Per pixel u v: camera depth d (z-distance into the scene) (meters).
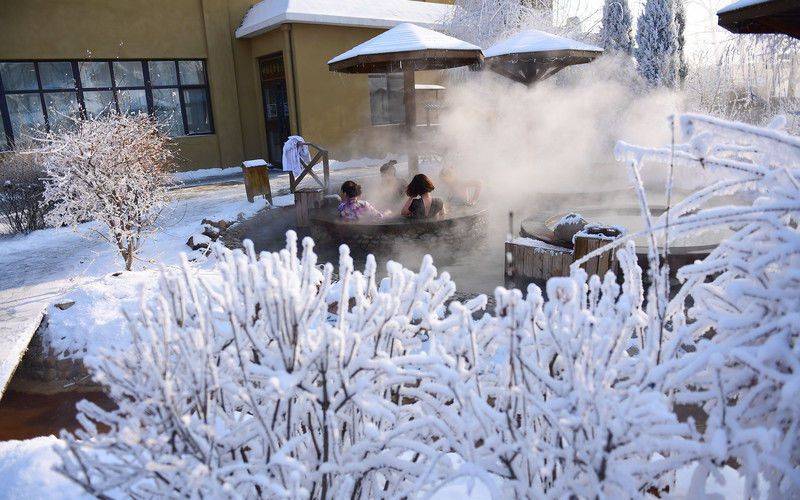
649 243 1.97
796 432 1.74
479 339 2.17
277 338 1.78
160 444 1.68
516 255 5.84
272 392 1.74
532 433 1.79
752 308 1.92
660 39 14.08
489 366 2.20
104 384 1.83
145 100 17.30
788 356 1.68
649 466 1.71
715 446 1.55
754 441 1.65
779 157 2.00
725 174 2.08
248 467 1.76
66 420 3.87
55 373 4.46
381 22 17.61
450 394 1.81
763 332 1.75
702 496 1.73
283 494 1.59
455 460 2.46
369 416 2.10
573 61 11.73
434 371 1.88
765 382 1.74
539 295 1.91
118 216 7.03
